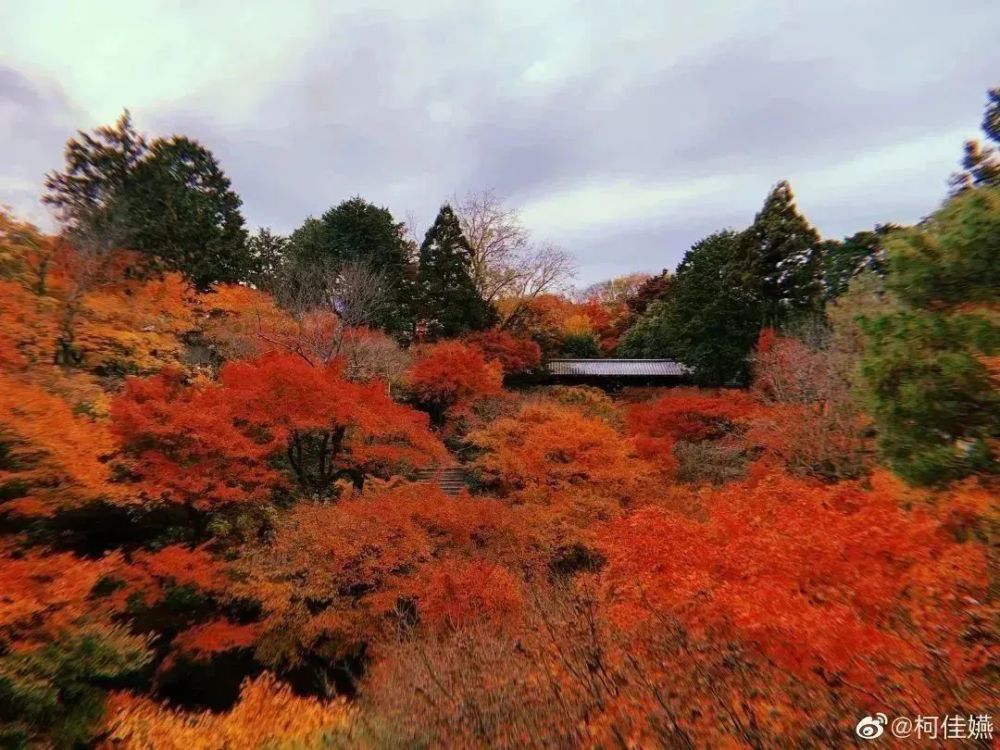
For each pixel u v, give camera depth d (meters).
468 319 34.31
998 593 5.72
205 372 18.89
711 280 33.22
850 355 17.38
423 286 34.66
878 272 23.31
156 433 11.50
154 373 16.84
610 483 16.48
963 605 5.60
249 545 12.71
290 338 21.59
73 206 18.14
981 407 8.20
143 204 24.59
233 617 12.33
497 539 13.38
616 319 53.31
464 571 11.38
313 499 14.53
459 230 35.38
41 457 9.23
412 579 11.62
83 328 15.25
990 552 6.52
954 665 4.89
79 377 12.91
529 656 7.00
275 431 13.28
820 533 7.00
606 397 30.97
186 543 12.38
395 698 7.13
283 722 8.27
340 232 35.75
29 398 9.31
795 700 5.05
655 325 40.91
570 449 17.08
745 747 4.78
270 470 13.60
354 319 25.67
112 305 16.75
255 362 15.66
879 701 4.82
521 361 32.34
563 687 6.09
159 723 8.52
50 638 7.89
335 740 6.96
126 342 16.33
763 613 5.64
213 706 11.72
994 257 8.10
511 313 38.59
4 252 14.91
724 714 5.07
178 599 11.85
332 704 8.59
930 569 6.14
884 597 5.92
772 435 17.27
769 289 31.02
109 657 8.24
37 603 7.72
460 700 6.32
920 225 9.86
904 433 9.16
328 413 14.13
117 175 24.64
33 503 9.10
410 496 13.63
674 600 6.68
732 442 20.94
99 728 8.07
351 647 11.87
